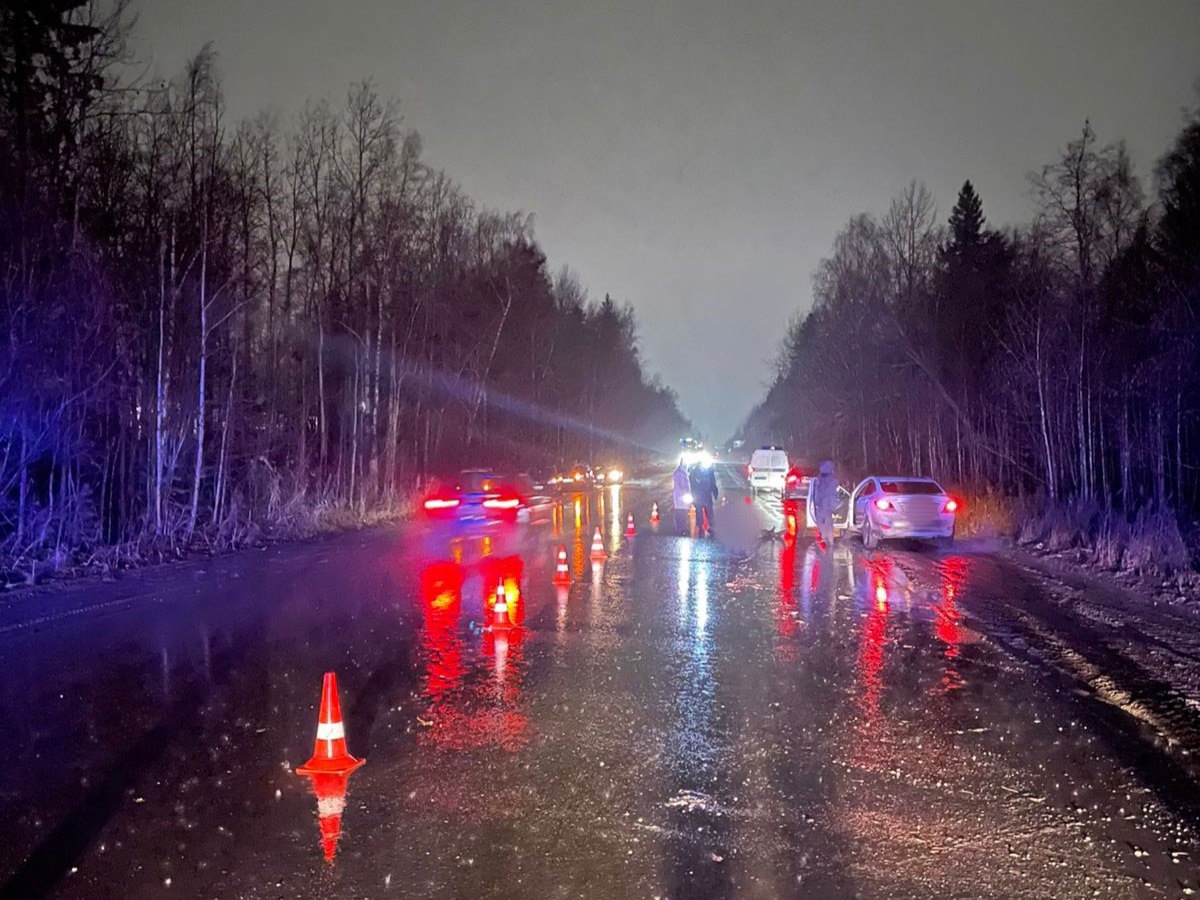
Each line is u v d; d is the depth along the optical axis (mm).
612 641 10641
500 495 28359
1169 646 10320
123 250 22188
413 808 5699
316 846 5164
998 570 17000
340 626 11672
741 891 4605
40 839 5305
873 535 20828
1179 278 22031
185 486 24672
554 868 4867
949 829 5348
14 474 17828
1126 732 7203
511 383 51844
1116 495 25250
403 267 34594
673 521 29281
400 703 8078
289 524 24875
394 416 34406
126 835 5340
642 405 123625
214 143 24094
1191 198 24516
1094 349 24609
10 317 16875
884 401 46719
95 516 20500
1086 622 11789
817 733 7152
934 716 7613
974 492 28625
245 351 29172
